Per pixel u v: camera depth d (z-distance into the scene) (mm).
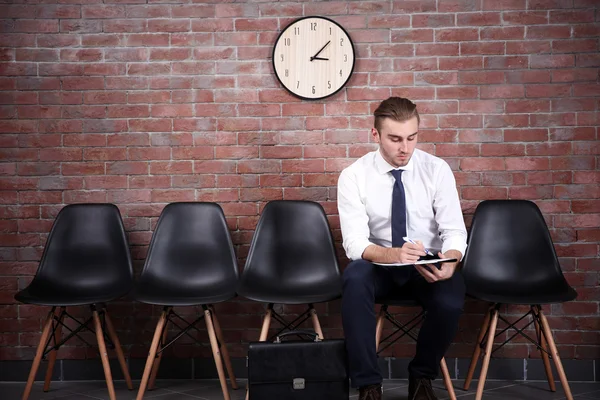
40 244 3285
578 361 3193
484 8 3201
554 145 3207
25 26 3242
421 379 2596
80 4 3242
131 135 3275
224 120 3271
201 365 3268
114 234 3094
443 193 2734
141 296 2809
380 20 3229
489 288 2910
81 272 3049
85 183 3287
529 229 3002
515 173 3227
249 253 3023
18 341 3279
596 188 3201
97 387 3137
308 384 2465
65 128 3271
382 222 2773
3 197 3275
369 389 2420
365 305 2439
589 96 3186
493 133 3225
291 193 3281
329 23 3217
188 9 3246
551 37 3189
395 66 3232
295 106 3260
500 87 3213
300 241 3039
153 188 3293
